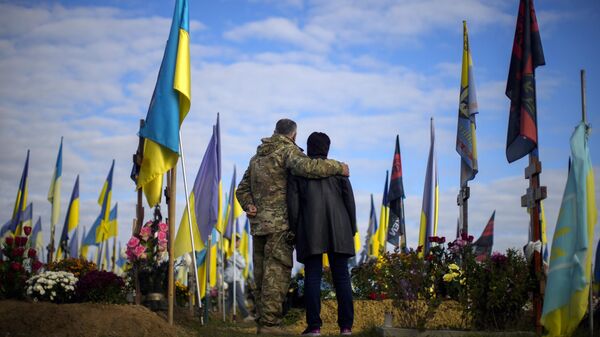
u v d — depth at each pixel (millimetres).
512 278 9398
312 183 9008
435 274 10172
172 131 9312
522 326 9391
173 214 9195
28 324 7852
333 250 8891
